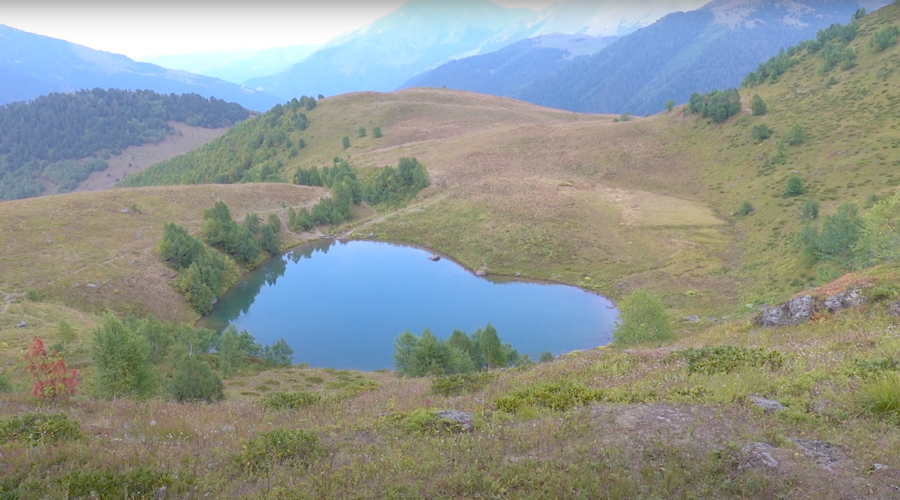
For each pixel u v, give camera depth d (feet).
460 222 372.58
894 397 35.17
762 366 51.37
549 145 507.71
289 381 162.91
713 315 213.46
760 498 26.76
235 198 413.59
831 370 45.47
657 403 41.55
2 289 218.59
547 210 361.51
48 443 39.27
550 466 31.37
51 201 319.06
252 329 243.81
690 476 28.81
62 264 249.96
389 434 40.83
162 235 312.09
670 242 304.30
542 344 214.69
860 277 80.89
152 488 32.35
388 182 462.19
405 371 156.46
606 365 62.85
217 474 34.42
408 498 29.63
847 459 29.91
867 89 394.52
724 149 414.82
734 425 35.47
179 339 177.06
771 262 247.09
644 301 140.56
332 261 346.74
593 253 305.94
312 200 454.40
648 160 438.40
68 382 65.41
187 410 58.75
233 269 317.22
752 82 526.16
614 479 29.07
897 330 58.65
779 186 327.47
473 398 53.83
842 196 282.36
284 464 35.86
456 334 167.32
